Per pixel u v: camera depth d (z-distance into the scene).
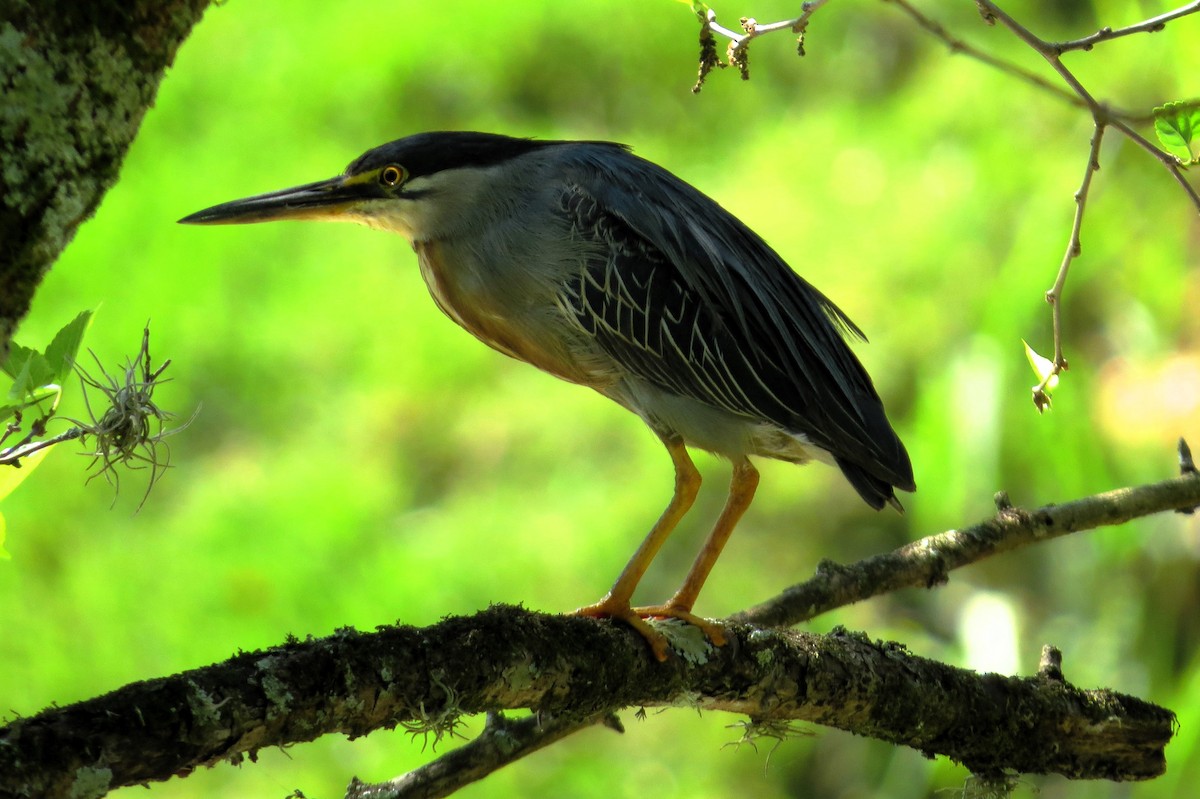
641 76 16.52
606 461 13.40
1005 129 13.37
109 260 14.41
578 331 6.32
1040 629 12.61
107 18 3.16
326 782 11.48
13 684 12.21
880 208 13.58
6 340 3.17
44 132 3.11
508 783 12.29
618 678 4.70
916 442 12.44
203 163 15.05
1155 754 5.70
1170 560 11.67
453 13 16.09
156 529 12.88
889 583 5.88
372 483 13.12
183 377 13.93
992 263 12.85
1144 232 11.87
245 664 3.72
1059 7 14.83
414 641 4.11
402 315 14.29
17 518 12.64
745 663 5.01
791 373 6.28
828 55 16.45
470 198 6.44
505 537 12.88
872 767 13.01
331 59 15.88
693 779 12.55
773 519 13.30
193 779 11.39
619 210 6.25
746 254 6.50
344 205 6.58
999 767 5.48
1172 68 12.05
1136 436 10.77
